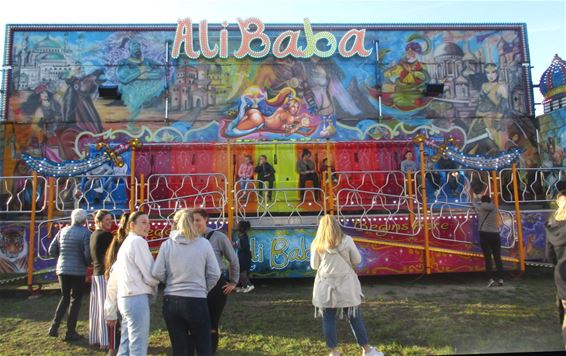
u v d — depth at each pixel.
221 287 5.13
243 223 8.43
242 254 8.38
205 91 12.88
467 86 13.26
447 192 11.20
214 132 12.75
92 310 5.71
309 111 12.94
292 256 8.76
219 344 5.83
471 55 13.36
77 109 12.61
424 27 13.36
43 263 8.63
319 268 5.21
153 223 8.72
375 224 8.89
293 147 11.12
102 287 5.65
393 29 13.34
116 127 12.64
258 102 12.89
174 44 12.80
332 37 13.08
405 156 11.32
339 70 13.11
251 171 10.88
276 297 8.22
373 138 12.93
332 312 5.12
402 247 8.88
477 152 13.02
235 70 12.97
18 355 5.54
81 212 6.34
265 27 13.18
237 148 11.00
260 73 12.98
